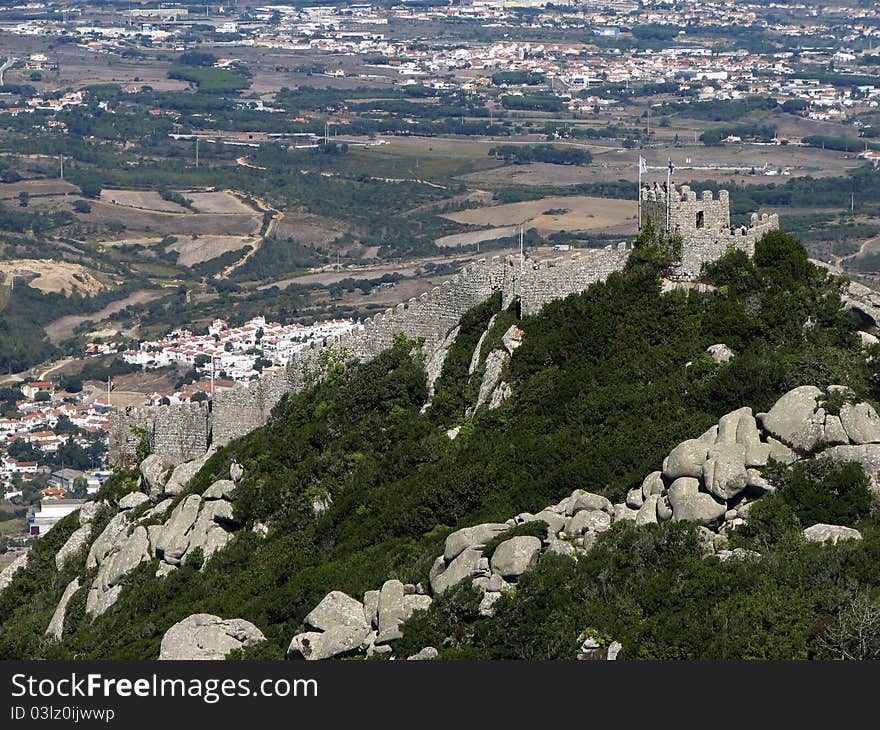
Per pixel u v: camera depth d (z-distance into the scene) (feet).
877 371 370.32
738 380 372.58
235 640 339.36
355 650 320.09
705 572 300.40
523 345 417.69
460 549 327.47
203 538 417.08
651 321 407.03
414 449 408.26
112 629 395.14
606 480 358.43
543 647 297.12
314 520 405.80
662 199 424.87
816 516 311.06
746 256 421.59
